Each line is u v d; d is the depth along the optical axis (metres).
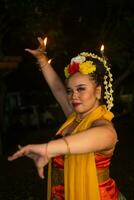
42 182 9.12
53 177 2.65
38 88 26.70
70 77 2.54
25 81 25.91
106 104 2.62
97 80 2.54
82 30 20.58
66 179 2.52
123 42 20.73
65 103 3.09
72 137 2.10
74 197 2.48
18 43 18.78
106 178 2.54
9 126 24.31
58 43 18.86
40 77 25.52
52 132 21.02
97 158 2.47
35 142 17.98
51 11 17.47
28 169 10.77
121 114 29.06
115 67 22.44
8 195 8.24
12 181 9.45
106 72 2.60
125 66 22.05
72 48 20.28
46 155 2.00
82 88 2.51
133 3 20.44
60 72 19.38
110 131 2.27
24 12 16.56
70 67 2.55
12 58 12.55
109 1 20.39
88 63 2.52
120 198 2.70
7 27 17.05
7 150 15.59
